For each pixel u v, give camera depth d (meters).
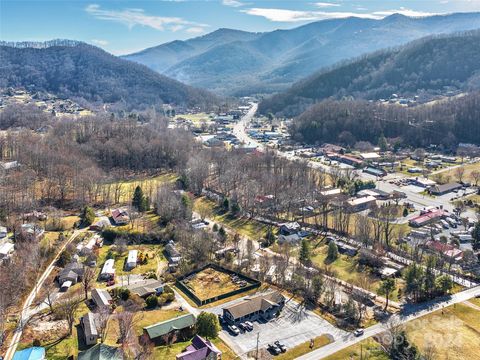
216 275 153.12
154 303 130.75
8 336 109.69
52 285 138.12
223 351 110.81
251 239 191.50
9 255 150.75
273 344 114.25
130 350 106.12
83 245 168.75
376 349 113.56
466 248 180.62
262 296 133.50
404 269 156.75
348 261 171.12
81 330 114.44
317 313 131.50
